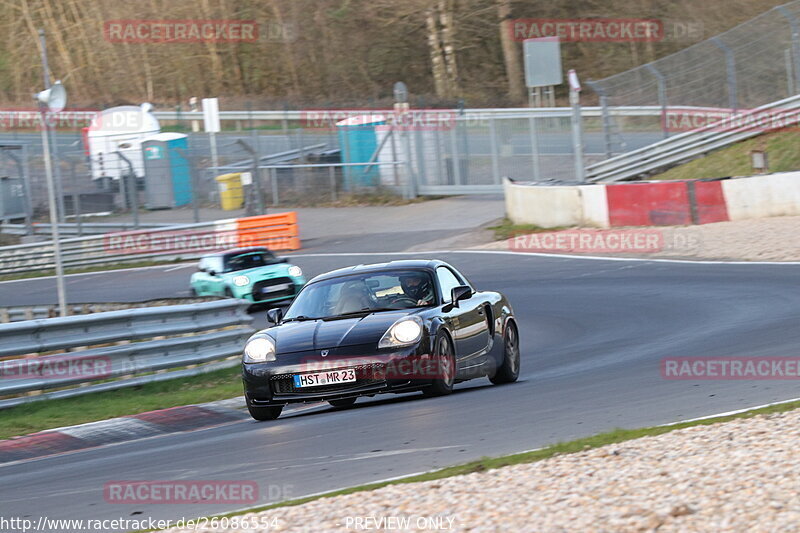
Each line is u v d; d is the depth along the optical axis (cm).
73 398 4262
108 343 4512
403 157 12156
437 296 3459
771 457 1881
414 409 3092
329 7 17912
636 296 6100
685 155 10462
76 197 11919
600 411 2778
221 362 5053
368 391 3148
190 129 16900
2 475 2889
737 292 5703
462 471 2064
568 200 9038
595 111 11762
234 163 13225
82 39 19800
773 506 1564
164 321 4781
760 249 7038
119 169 12206
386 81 18050
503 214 10594
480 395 3309
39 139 17088
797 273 6053
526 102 16375
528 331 5566
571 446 2217
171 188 12738
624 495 1717
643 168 10512
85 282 9769
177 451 2892
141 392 4475
